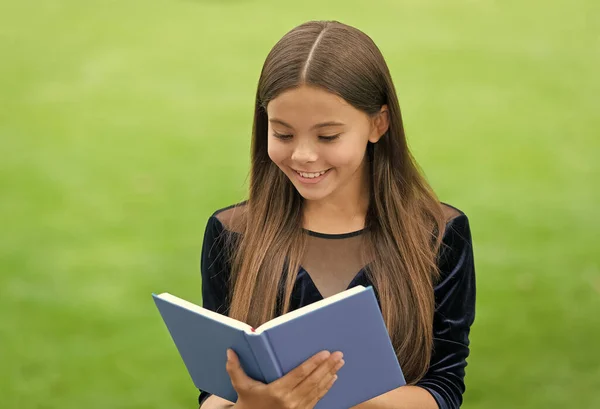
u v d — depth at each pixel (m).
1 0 13.05
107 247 7.11
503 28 11.98
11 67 10.88
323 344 2.22
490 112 9.55
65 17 12.55
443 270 2.67
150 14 12.72
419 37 11.73
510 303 6.10
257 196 2.69
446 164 8.44
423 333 2.58
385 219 2.63
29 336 5.93
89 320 6.11
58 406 5.19
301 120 2.33
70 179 8.22
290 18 12.62
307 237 2.64
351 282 2.60
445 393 2.57
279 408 2.21
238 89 10.34
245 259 2.63
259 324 2.59
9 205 7.75
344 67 2.34
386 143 2.62
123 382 5.43
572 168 8.32
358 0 13.23
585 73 10.52
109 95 10.14
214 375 2.42
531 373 5.32
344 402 2.37
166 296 2.35
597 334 5.73
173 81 10.55
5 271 6.74
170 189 8.04
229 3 13.16
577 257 6.75
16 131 9.20
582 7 12.57
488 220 7.38
